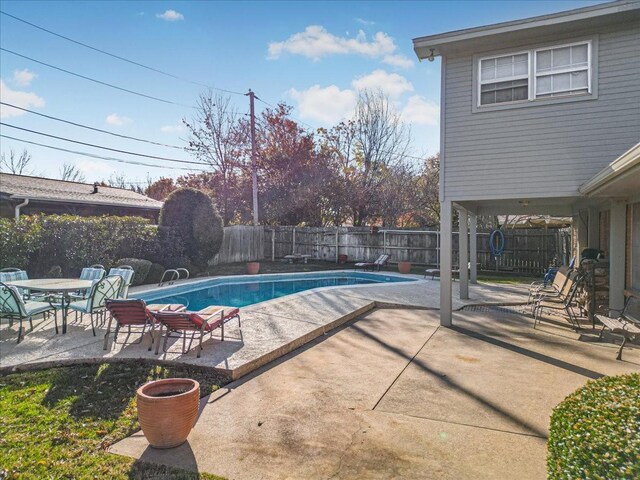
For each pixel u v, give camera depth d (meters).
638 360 5.28
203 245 14.52
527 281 13.65
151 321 5.53
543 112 6.96
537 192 7.00
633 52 6.51
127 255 12.39
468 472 2.83
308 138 22.80
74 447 3.14
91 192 18.88
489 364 5.16
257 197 21.55
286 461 2.97
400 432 3.41
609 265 7.27
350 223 24.38
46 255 10.46
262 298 11.77
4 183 15.73
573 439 1.94
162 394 3.38
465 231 9.97
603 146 6.65
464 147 7.43
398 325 7.40
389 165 24.02
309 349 5.91
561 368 4.99
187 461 2.97
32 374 4.69
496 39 7.04
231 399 4.09
